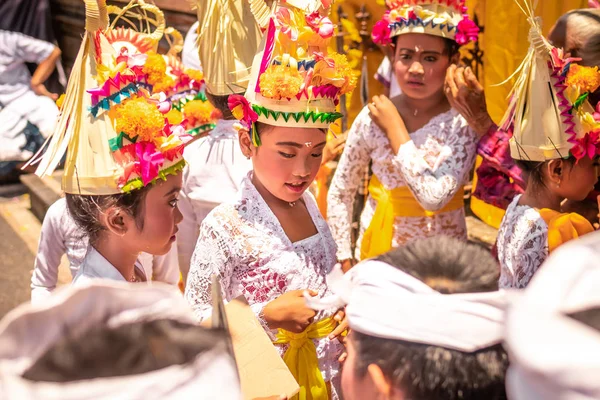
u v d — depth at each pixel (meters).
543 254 1.81
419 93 2.50
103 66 1.64
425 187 2.40
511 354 0.67
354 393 1.01
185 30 5.29
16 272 4.18
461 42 2.42
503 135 2.38
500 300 0.93
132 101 1.61
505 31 3.68
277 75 1.65
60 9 7.15
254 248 1.75
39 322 0.68
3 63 5.62
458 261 1.02
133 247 1.68
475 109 2.36
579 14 2.02
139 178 1.60
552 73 1.84
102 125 1.61
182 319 0.75
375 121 2.54
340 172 2.70
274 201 1.84
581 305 0.65
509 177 2.44
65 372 0.62
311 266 1.83
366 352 0.98
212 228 1.77
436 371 0.93
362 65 3.99
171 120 1.86
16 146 5.71
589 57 1.94
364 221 2.79
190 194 2.51
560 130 1.83
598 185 2.11
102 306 0.72
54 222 2.11
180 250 2.58
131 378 0.61
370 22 3.97
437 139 2.53
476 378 0.93
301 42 1.72
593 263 0.67
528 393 0.66
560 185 1.88
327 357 1.83
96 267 1.67
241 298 1.52
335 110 1.80
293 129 1.70
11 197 5.58
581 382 0.60
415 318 0.94
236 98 1.73
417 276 0.99
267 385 1.40
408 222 2.62
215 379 0.64
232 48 2.40
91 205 1.62
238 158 2.50
